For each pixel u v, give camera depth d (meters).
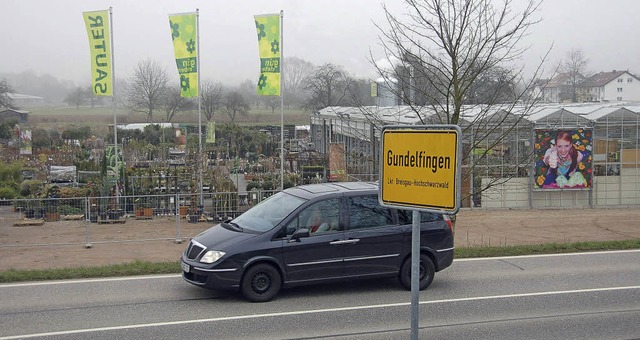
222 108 76.38
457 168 4.16
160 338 7.52
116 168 21.11
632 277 10.95
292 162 33.09
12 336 7.55
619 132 23.02
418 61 12.18
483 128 13.59
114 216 17.08
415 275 4.50
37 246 13.79
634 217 19.27
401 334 7.73
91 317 8.37
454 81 11.88
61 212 17.47
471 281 10.62
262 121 81.88
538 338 7.66
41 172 30.36
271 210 9.88
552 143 22.02
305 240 9.36
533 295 9.72
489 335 7.75
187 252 9.59
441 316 8.57
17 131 43.91
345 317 8.45
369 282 10.52
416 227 4.46
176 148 42.12
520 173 22.06
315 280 9.43
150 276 10.80
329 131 40.19
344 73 53.38
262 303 9.13
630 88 80.25
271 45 21.02
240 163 33.88
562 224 17.77
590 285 10.37
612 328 8.09
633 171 23.06
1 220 16.77
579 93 69.25
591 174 22.36
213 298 9.38
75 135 49.03
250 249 9.10
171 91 71.56
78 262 12.02
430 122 13.78
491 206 21.88
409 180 4.47
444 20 11.68
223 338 7.53
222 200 17.72
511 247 13.31
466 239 15.05
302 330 7.87
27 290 9.81
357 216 9.70
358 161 25.16
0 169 25.05
